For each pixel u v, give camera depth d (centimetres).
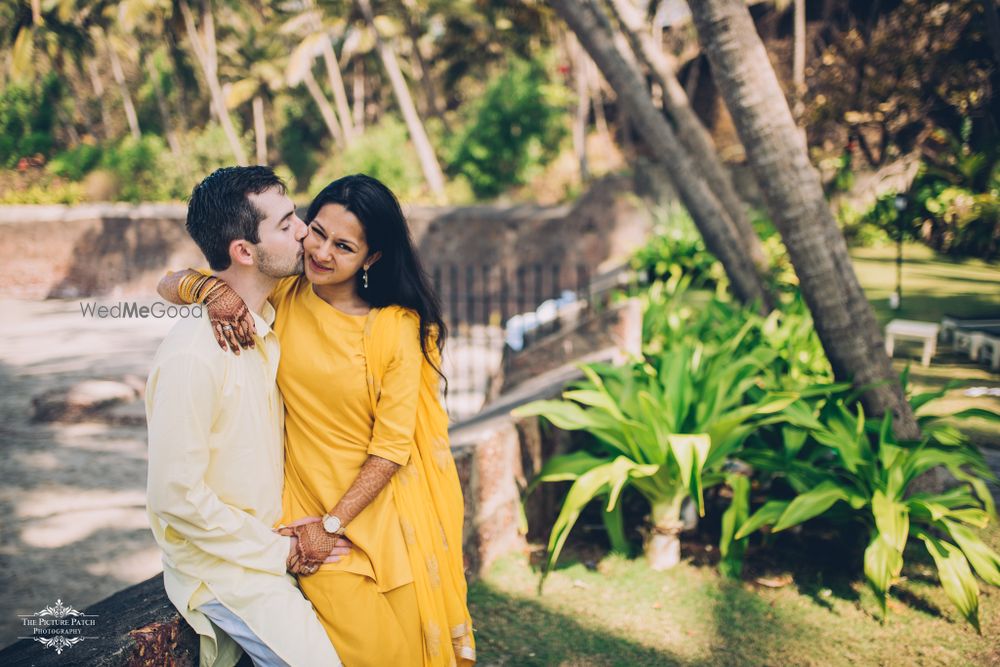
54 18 2706
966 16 1380
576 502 350
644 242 1417
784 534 417
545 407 385
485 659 310
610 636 326
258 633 185
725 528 365
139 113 3434
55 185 2189
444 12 2730
